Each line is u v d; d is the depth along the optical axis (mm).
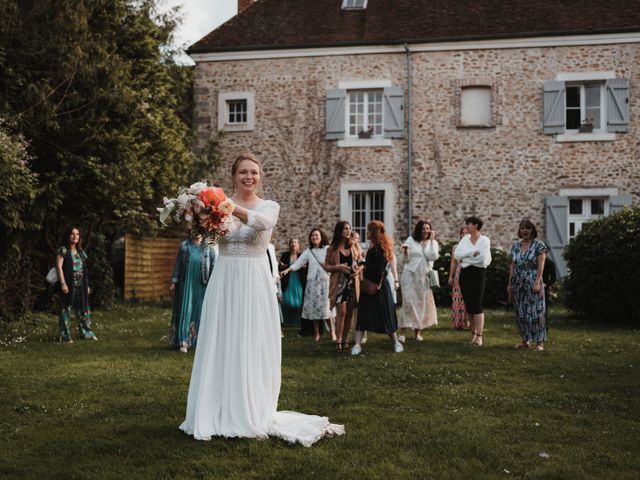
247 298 4348
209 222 4156
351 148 16859
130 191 12242
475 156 16375
